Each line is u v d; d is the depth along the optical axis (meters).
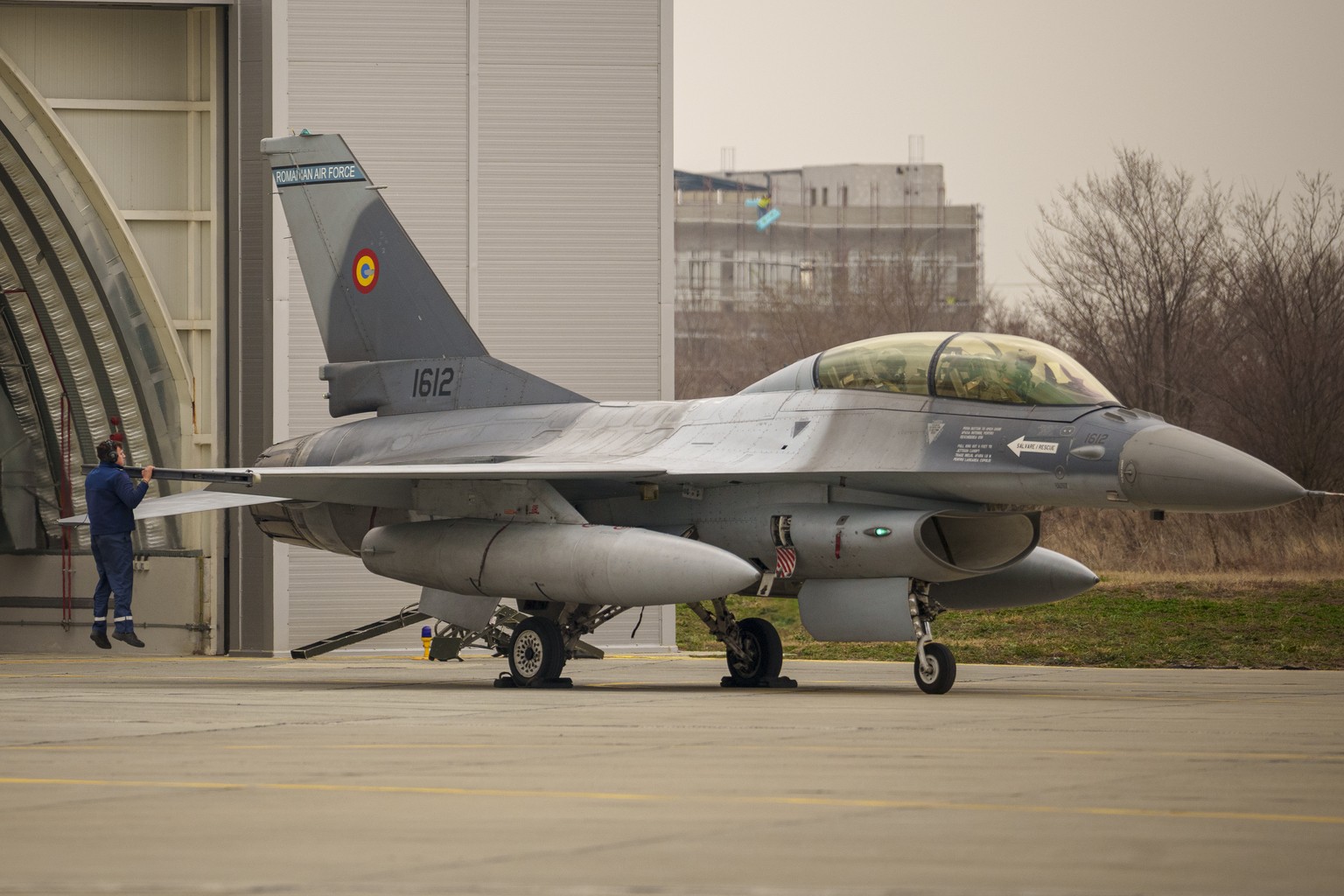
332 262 58.56
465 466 46.75
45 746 28.31
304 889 15.39
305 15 69.25
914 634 43.31
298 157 59.09
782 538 45.12
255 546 70.50
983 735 30.44
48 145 70.44
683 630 88.00
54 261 72.88
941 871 16.34
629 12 71.25
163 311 70.94
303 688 46.78
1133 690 45.12
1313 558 102.94
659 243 71.31
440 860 16.94
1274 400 124.62
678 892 15.23
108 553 52.91
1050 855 17.23
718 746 28.25
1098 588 88.69
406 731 31.41
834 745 28.56
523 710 37.03
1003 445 42.22
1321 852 17.45
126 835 18.56
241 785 22.91
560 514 47.53
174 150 71.88
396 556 50.69
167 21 71.69
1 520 74.75
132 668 60.81
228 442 71.25
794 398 46.69
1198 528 109.56
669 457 47.28
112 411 73.94
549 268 70.81
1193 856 17.20
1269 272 131.00
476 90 70.31
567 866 16.56
